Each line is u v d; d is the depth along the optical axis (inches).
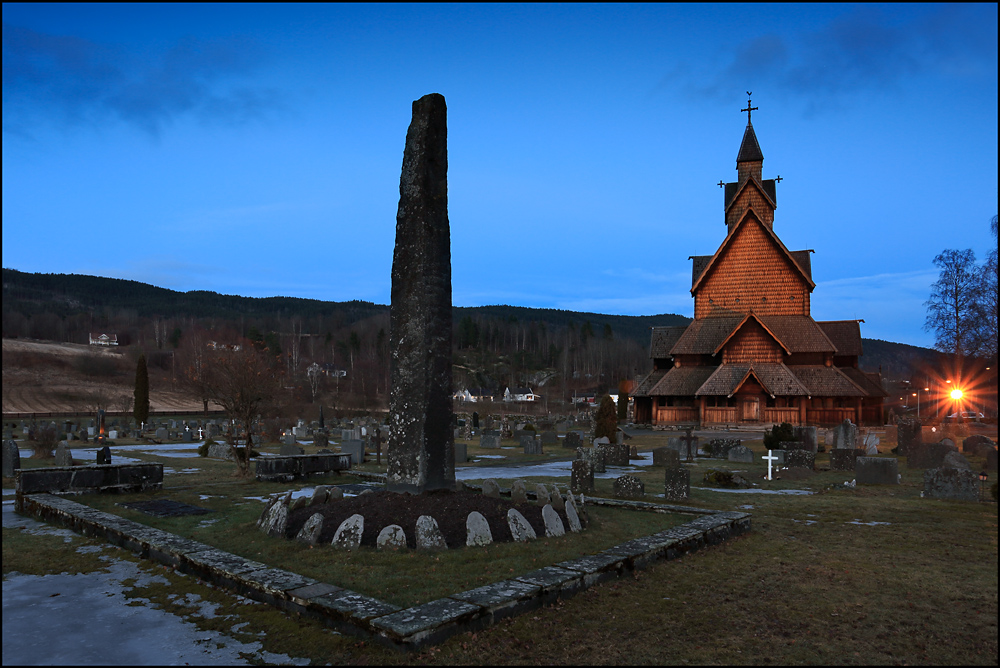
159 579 339.0
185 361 4431.6
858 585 339.0
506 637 259.4
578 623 277.9
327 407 4124.0
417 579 317.4
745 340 2406.5
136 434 1857.8
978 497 645.9
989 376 2657.5
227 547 384.5
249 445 841.5
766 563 383.2
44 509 513.3
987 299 2368.4
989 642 263.0
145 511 542.6
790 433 1245.1
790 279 2564.0
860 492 721.0
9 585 328.2
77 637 261.0
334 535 385.7
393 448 452.8
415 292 449.7
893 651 253.8
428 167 459.2
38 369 4992.6
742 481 794.2
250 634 263.3
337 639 254.8
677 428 2332.7
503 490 625.6
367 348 7593.5
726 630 273.9
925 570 368.5
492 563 345.7
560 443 1615.4
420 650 243.9
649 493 709.9
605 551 366.0
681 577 350.3
